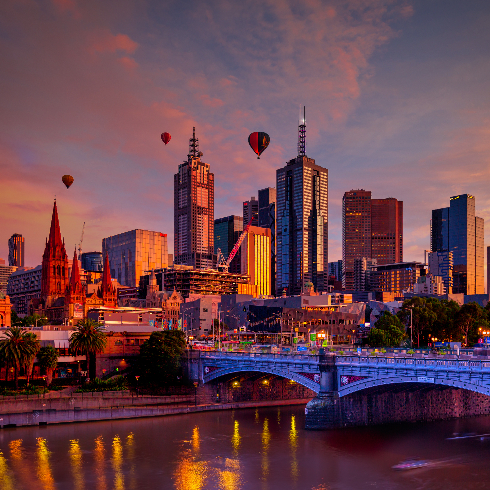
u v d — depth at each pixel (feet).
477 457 273.54
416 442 302.86
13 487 237.66
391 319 652.07
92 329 453.99
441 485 232.53
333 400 325.62
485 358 278.46
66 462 271.49
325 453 282.15
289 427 345.10
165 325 633.20
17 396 371.35
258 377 435.12
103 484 240.53
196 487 236.02
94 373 466.29
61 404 371.15
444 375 257.75
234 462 269.44
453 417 375.25
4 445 303.07
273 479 243.81
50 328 515.09
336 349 351.46
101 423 363.56
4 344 394.32
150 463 269.64
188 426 352.49
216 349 474.49
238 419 375.66
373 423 340.18
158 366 437.99
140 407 386.32
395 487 230.68
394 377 283.59
